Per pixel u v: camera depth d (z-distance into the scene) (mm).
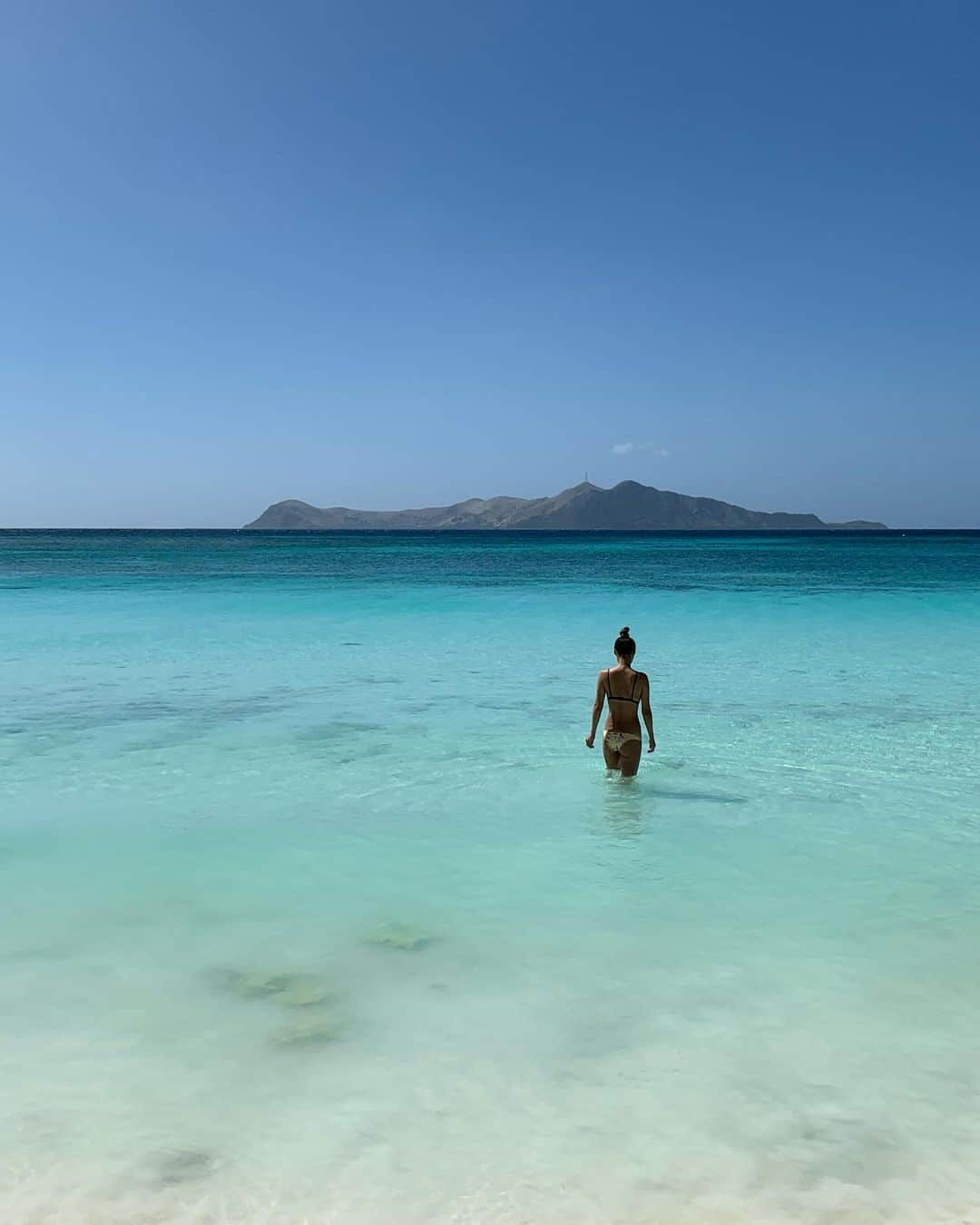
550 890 5887
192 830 7090
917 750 9883
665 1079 3785
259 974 4676
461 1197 3111
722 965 4824
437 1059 3920
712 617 23328
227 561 58469
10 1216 2984
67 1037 4070
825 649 17766
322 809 7676
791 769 9133
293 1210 3039
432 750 9836
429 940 5102
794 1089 3723
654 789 8383
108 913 5453
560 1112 3572
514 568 49969
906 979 4664
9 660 16141
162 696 12898
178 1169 3236
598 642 18625
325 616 23516
